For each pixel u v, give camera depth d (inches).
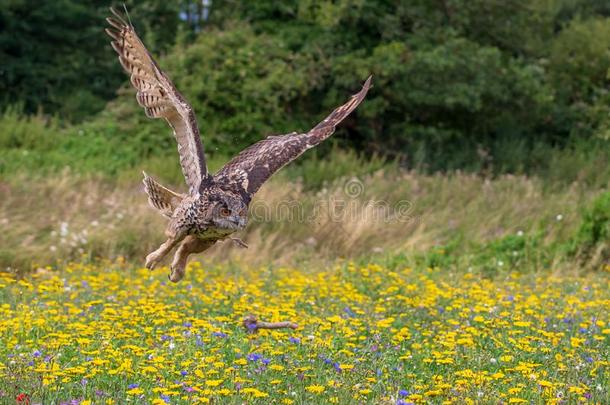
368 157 1009.5
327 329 379.2
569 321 415.5
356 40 1015.6
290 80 946.1
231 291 471.8
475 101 967.6
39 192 682.2
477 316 405.7
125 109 983.6
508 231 699.4
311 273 569.0
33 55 1161.4
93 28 1181.7
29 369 302.0
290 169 880.9
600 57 1190.3
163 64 991.0
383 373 317.1
